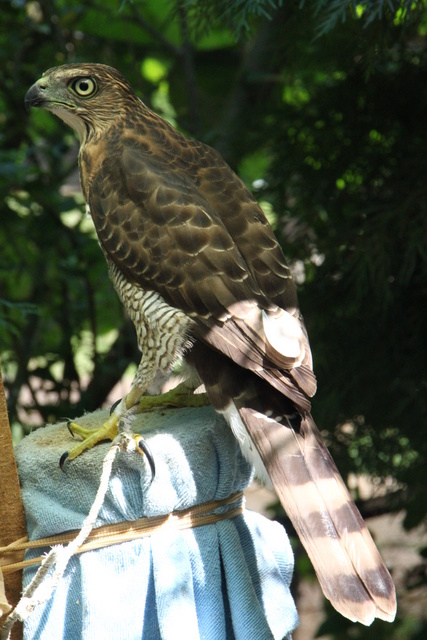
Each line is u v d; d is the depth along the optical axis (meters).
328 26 5.05
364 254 6.24
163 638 3.69
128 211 4.52
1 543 3.90
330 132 6.94
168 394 4.64
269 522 4.38
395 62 6.96
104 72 5.03
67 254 8.09
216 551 3.95
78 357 9.45
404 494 6.89
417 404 6.70
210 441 3.92
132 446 3.75
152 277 4.36
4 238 8.16
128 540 3.81
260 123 7.44
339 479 3.75
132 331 8.10
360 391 6.77
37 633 3.82
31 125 8.43
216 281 4.24
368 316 6.66
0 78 8.21
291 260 6.90
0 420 3.84
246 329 4.09
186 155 4.81
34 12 9.27
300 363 3.93
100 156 4.85
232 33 6.10
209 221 4.39
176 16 6.64
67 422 4.38
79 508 3.87
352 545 3.55
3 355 8.73
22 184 7.53
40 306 7.83
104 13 8.59
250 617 3.91
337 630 7.97
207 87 9.51
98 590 3.76
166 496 3.78
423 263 6.38
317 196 6.84
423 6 6.02
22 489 3.97
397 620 7.92
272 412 3.91
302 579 9.09
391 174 6.71
